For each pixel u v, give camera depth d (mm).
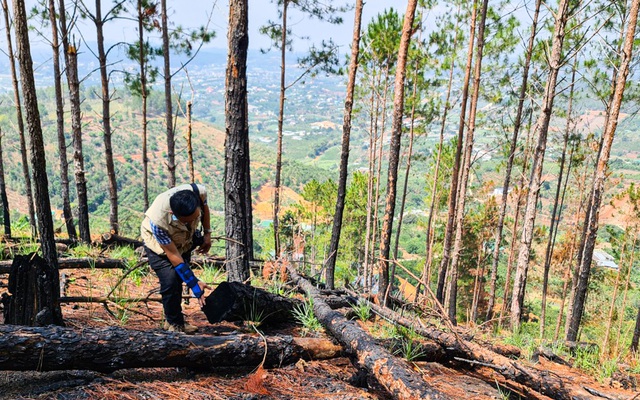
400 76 5957
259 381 2771
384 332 4379
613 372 4992
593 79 13898
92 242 8516
